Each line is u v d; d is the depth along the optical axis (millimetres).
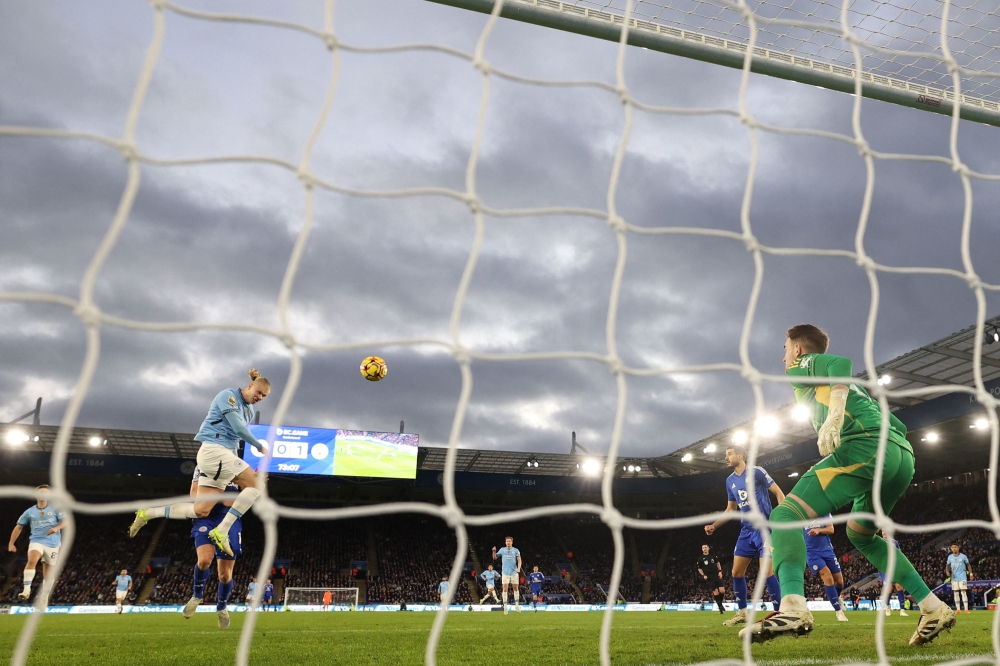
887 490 3943
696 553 42281
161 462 34375
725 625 7340
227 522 6027
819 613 11781
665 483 40000
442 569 39969
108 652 4316
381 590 37188
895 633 5438
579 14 4051
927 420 25312
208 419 6215
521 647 4523
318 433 32750
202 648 4570
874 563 4340
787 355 4312
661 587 40625
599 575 41438
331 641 5164
